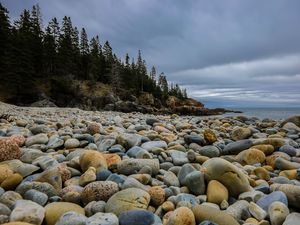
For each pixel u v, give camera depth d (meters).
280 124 10.54
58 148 5.47
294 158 5.05
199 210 2.65
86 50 59.03
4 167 3.54
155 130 8.00
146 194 2.94
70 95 45.53
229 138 7.68
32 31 49.88
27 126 8.33
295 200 3.04
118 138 5.61
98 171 3.82
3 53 41.41
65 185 3.56
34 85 43.34
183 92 82.88
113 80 54.38
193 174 3.48
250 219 2.74
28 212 2.48
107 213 2.59
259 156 4.91
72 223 2.31
